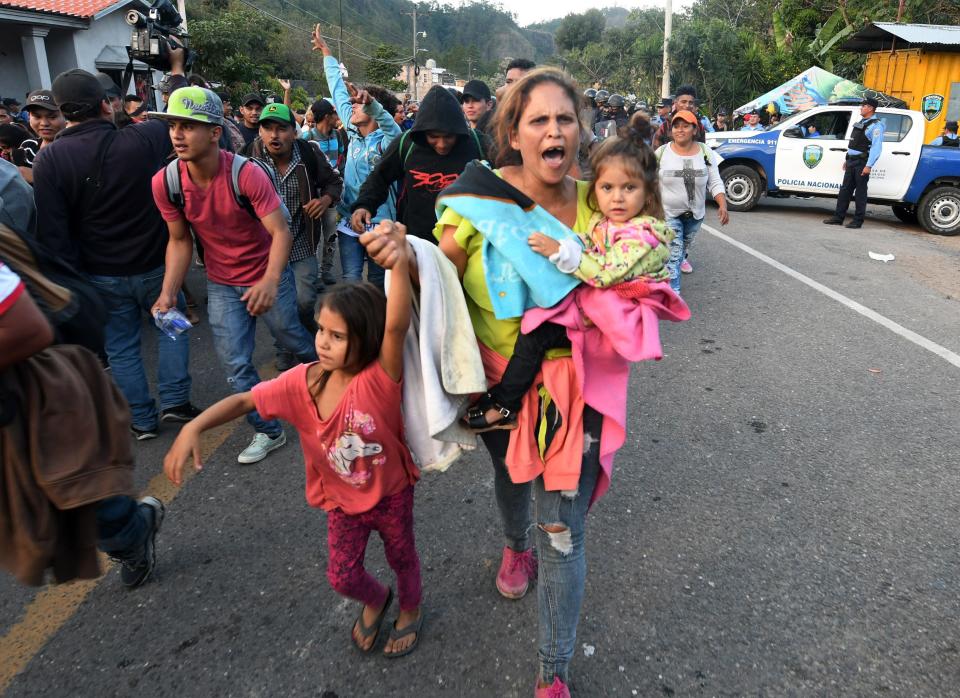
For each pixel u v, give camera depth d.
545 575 2.08
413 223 4.11
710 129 13.62
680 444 3.92
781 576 2.82
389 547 2.33
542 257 1.85
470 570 2.88
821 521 3.19
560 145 1.83
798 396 4.57
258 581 2.84
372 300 2.01
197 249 3.71
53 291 2.10
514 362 1.92
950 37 16.53
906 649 2.45
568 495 1.99
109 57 21.14
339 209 5.46
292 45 54.84
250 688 2.31
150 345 5.73
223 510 3.36
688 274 7.92
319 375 2.13
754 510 3.29
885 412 4.33
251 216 3.48
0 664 2.43
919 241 10.38
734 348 5.49
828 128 12.09
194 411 4.29
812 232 10.78
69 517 2.15
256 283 3.45
